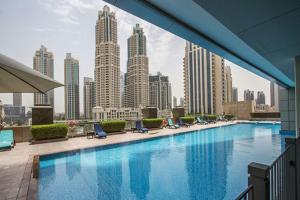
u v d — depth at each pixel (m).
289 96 17.77
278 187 3.15
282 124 18.19
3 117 11.69
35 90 5.34
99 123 15.17
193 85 87.56
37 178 6.06
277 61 7.68
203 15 4.04
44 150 9.76
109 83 77.12
